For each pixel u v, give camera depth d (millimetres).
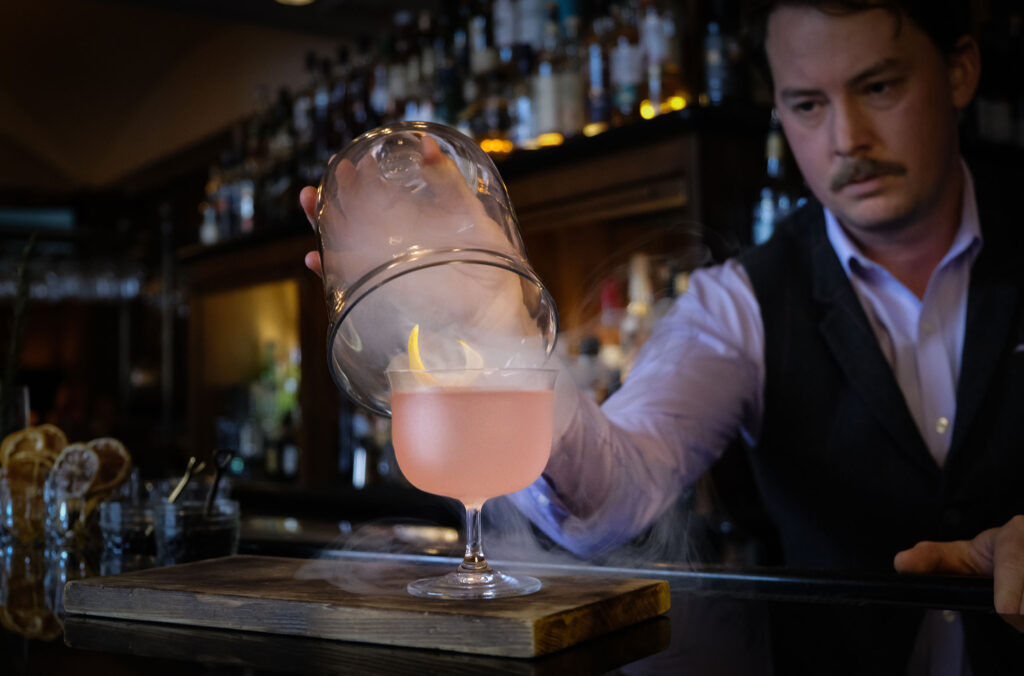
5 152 5668
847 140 1513
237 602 714
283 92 3213
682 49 1971
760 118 1720
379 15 3674
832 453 1589
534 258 2262
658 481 1264
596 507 1068
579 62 2098
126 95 5289
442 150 714
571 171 1916
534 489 1052
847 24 1482
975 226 1549
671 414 1452
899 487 1550
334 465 2834
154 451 4359
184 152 4898
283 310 3621
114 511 1134
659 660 596
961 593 804
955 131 1567
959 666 579
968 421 1522
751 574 897
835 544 1593
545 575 792
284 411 3385
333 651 631
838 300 1592
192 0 3521
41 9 4613
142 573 832
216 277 3344
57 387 6254
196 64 4727
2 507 1248
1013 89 2330
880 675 562
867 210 1525
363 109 2920
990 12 2340
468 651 619
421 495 2404
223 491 1128
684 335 1597
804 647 630
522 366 772
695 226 1687
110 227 5930
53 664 609
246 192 3268
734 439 1807
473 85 2404
